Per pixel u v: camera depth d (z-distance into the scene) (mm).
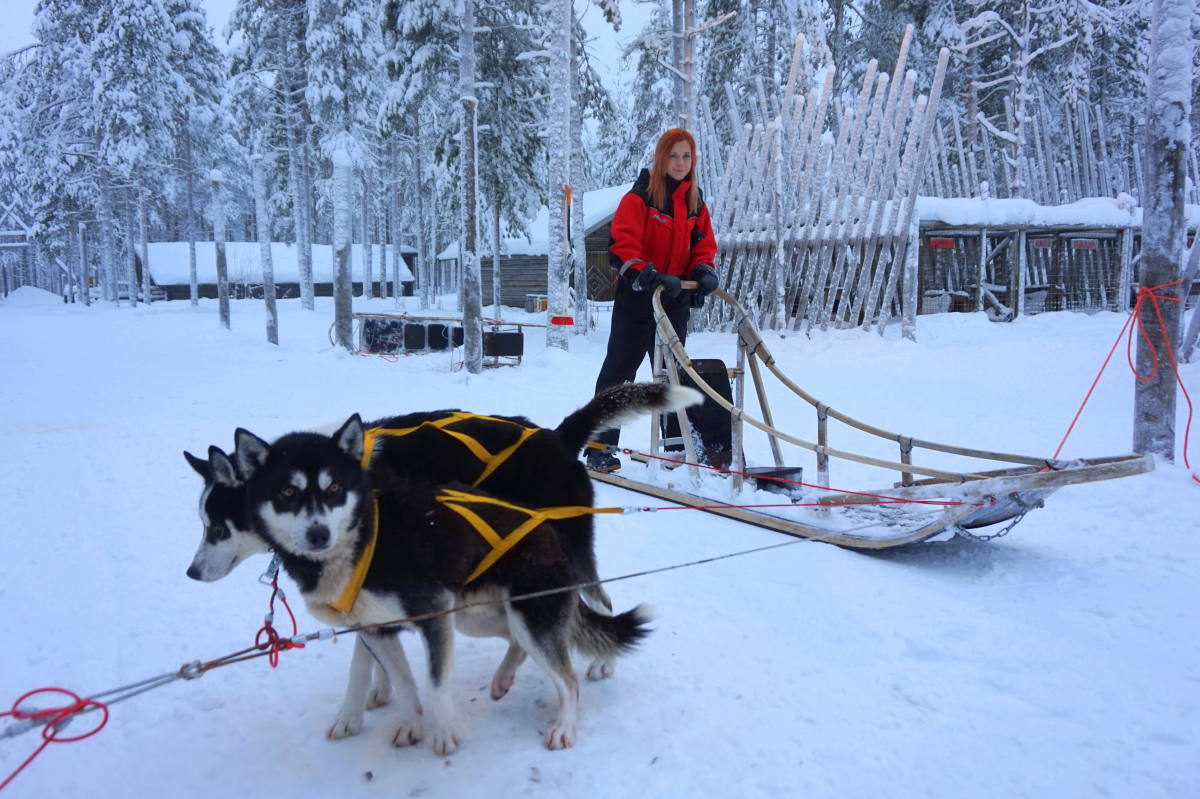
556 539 2662
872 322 12688
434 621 2436
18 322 24203
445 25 17906
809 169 12773
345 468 2332
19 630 3348
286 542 2361
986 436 6801
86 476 5832
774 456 5176
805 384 9562
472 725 2654
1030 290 16562
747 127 13461
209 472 2562
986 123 19328
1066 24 20188
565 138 13008
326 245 48031
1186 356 9094
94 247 43781
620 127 32375
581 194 17344
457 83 19641
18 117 41281
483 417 3189
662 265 5223
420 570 2400
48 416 8094
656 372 5074
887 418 7637
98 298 43750
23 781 2369
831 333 12414
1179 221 5555
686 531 4539
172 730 2643
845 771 2357
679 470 5289
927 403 8305
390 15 18688
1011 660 3021
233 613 3584
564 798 2240
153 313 27531
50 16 33031
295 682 2980
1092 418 7332
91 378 11062
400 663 2535
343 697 2873
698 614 3473
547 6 13719
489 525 2527
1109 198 17547
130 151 29125
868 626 3326
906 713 2684
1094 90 26016
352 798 2258
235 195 46656
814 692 2822
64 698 2820
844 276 13312
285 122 26859
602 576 3881
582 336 16828
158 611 3574
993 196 18875
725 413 5223
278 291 42188
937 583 3861
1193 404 7543
